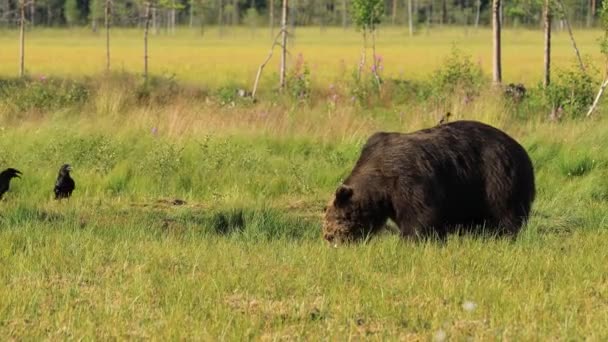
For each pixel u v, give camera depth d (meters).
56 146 43.81
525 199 25.88
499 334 16.92
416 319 17.94
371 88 78.75
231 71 127.69
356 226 24.81
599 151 42.97
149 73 113.12
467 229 25.89
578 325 17.47
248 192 37.88
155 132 47.66
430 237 24.78
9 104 61.84
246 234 27.98
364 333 17.20
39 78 90.06
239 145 45.16
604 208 34.03
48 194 37.50
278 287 20.34
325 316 18.28
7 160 41.75
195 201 36.41
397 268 22.25
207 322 17.61
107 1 122.69
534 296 19.31
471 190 25.33
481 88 65.88
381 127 52.53
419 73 121.38
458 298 19.41
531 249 24.64
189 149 43.78
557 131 48.72
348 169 41.16
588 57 78.44
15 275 21.52
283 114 56.00
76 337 16.80
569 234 29.58
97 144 43.50
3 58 155.75
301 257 23.31
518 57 164.62
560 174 40.81
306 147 46.84
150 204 35.34
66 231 27.09
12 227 28.09
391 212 25.11
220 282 20.58
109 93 66.75
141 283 20.41
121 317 17.95
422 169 24.66
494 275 21.58
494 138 25.70
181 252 24.11
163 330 17.12
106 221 30.84
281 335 17.06
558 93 63.50
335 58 165.00
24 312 18.38
